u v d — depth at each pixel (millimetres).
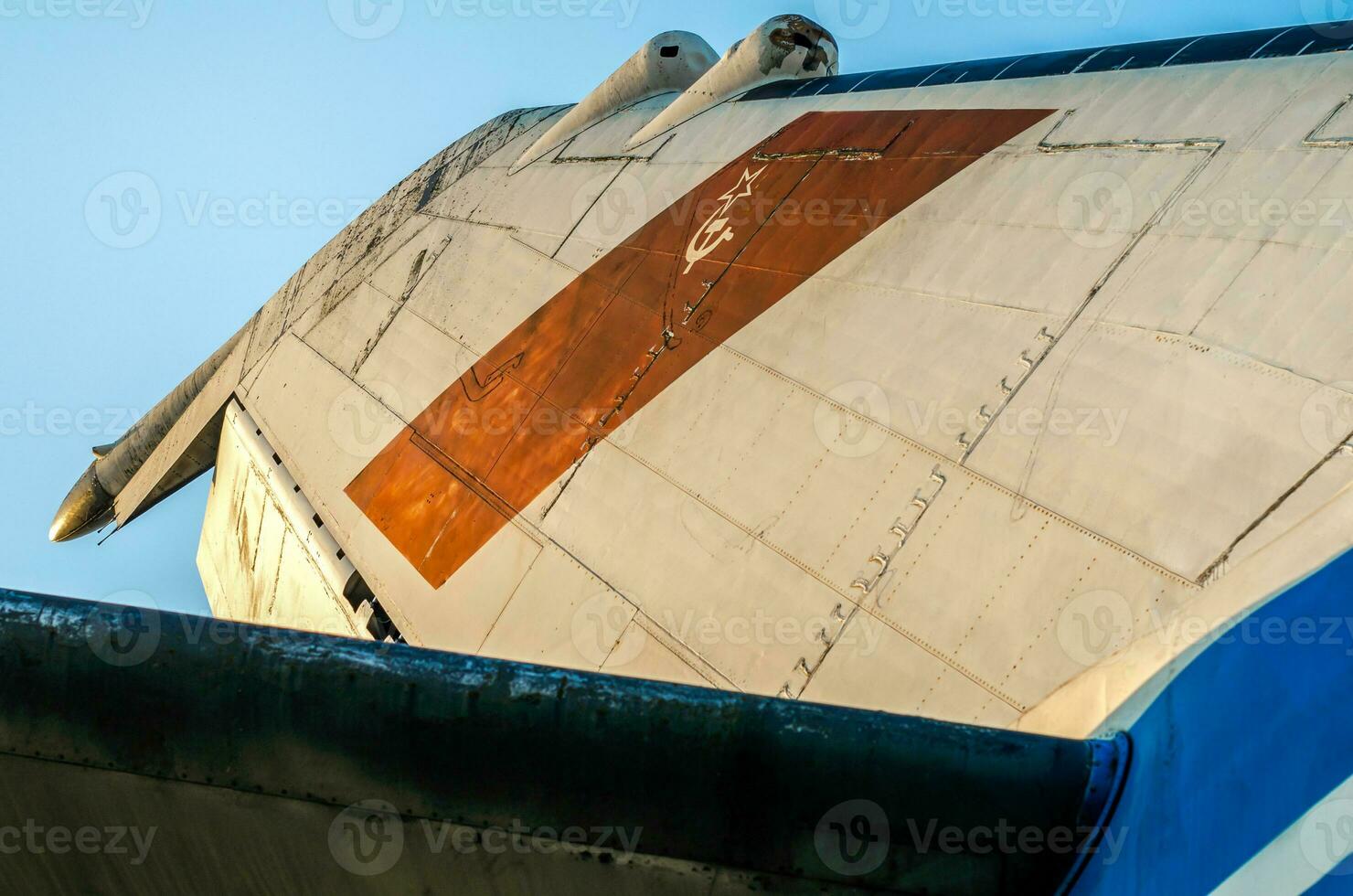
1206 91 12312
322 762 6211
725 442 12992
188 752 6258
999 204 12828
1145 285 10852
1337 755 5234
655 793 6055
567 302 16891
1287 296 9812
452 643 14383
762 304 14133
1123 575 9164
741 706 6086
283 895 6648
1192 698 6375
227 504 22016
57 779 6371
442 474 16297
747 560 11797
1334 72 11484
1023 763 6090
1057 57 14867
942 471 10891
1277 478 8812
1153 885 5672
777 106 17797
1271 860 5230
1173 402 9828
